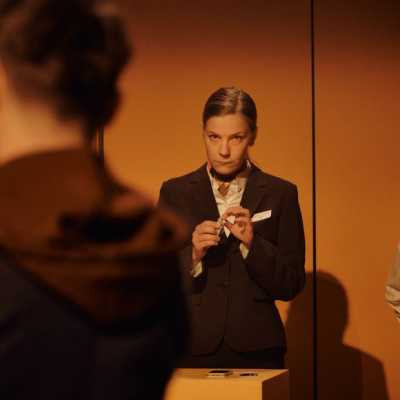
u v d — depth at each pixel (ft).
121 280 2.79
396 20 14.61
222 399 9.42
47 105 2.97
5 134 3.01
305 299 14.32
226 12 14.71
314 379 14.23
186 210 13.98
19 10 2.91
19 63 2.93
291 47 14.64
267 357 13.60
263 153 14.37
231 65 14.65
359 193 14.37
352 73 14.58
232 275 13.66
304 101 14.55
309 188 14.37
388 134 14.44
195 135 14.33
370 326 14.24
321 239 14.37
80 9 2.97
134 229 2.89
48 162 2.87
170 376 3.13
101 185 2.89
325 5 14.69
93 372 2.80
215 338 13.55
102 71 3.02
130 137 14.44
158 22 14.73
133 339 2.89
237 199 13.92
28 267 2.72
